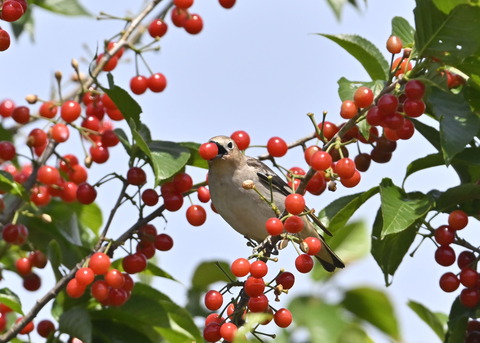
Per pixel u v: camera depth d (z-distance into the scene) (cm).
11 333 1134
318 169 1007
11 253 1357
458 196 1121
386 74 1195
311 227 1295
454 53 1024
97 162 1277
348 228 1080
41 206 1336
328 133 1153
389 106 995
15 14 1038
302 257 988
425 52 1034
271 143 1168
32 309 1129
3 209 1270
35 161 1254
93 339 1184
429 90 1055
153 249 1195
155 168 1098
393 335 981
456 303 1151
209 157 1120
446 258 1116
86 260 1136
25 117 1269
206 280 1289
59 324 1132
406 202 1083
